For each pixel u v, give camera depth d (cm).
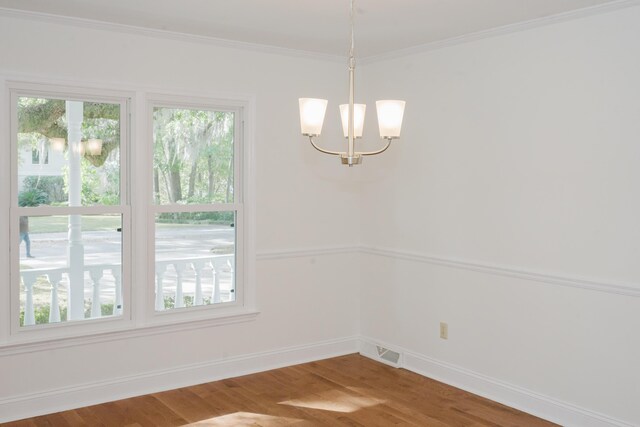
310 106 273
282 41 466
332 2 362
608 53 365
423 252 489
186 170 465
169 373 457
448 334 471
